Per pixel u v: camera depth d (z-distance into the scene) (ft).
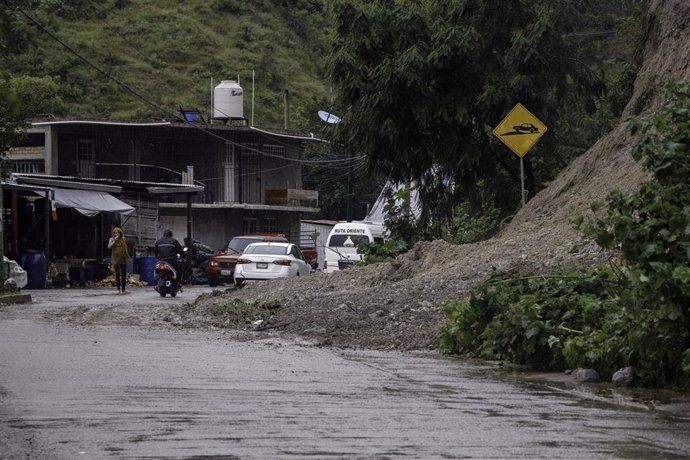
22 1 422.00
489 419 36.58
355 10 131.64
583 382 50.08
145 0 495.41
